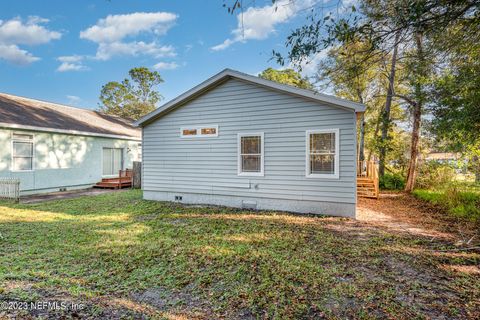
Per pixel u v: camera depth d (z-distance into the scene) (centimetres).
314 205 766
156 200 1008
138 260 420
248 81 836
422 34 319
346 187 727
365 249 477
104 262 413
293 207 791
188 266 397
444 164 1306
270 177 820
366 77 1545
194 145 939
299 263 409
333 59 426
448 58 479
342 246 493
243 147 862
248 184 852
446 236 566
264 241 518
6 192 1004
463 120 714
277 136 809
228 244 498
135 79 3875
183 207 873
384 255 450
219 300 306
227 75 854
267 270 382
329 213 748
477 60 528
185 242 509
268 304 296
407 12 282
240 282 348
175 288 333
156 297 313
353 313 280
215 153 904
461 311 287
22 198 1068
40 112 1380
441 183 1230
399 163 1658
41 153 1210
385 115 1606
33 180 1176
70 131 1304
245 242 511
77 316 270
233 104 871
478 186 1068
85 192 1266
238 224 651
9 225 641
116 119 2002
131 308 288
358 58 360
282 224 652
